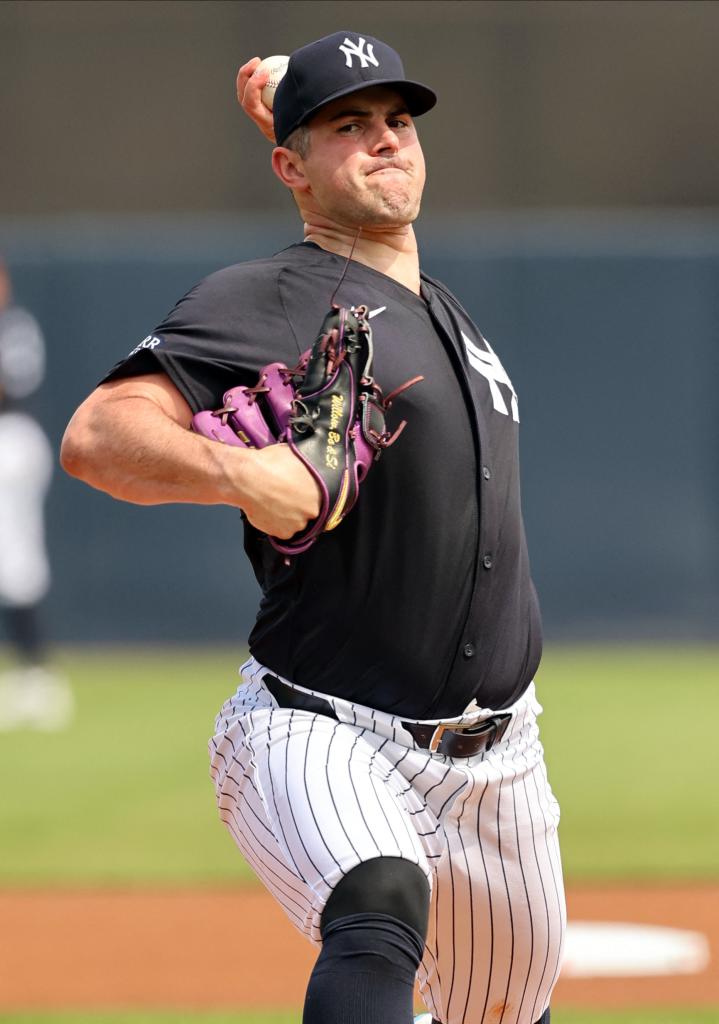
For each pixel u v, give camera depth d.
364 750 9.34
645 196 56.75
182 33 56.56
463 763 9.70
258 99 11.15
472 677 9.65
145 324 40.72
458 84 56.69
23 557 33.84
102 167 56.97
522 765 9.97
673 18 56.28
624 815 23.38
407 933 8.64
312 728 9.33
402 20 56.69
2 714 33.47
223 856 21.19
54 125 56.81
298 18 56.69
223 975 15.88
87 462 9.10
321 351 9.15
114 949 16.91
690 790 25.22
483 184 56.88
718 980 15.27
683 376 40.94
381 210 9.88
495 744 9.91
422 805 9.56
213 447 8.81
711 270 40.84
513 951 10.15
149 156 56.84
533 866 10.02
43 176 57.06
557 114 56.66
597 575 41.31
